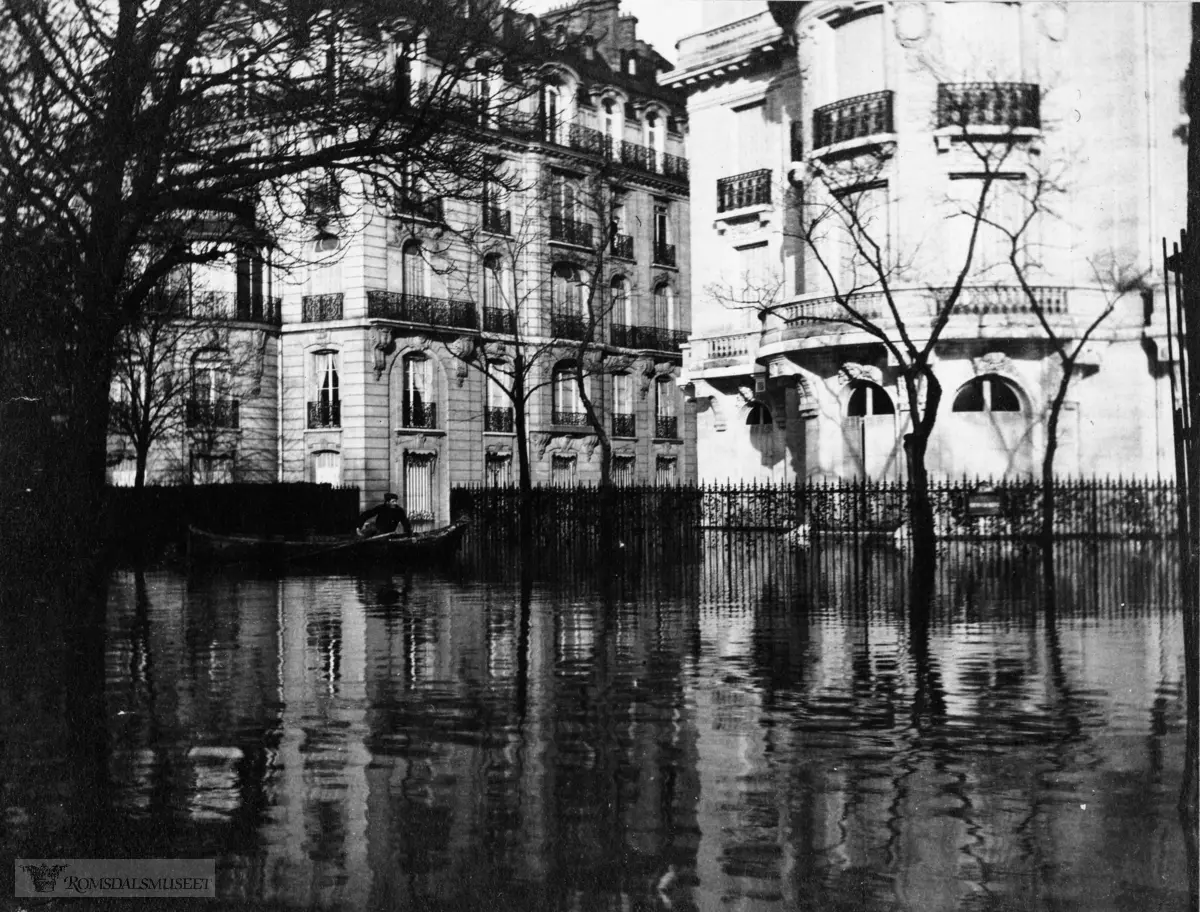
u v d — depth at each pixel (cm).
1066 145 3195
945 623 1462
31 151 1253
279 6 1342
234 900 517
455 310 4888
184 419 4231
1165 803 642
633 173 5522
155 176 1311
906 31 3183
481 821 620
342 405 4619
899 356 2630
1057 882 525
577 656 1211
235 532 3800
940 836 588
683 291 5900
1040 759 742
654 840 586
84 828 609
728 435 4003
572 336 5247
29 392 1347
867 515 2919
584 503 3253
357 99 1403
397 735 830
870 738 806
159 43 1285
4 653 1223
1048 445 2822
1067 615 1540
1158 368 3111
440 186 1511
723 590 1997
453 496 3428
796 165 3456
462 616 1627
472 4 1400
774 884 527
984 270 2962
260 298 4628
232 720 888
